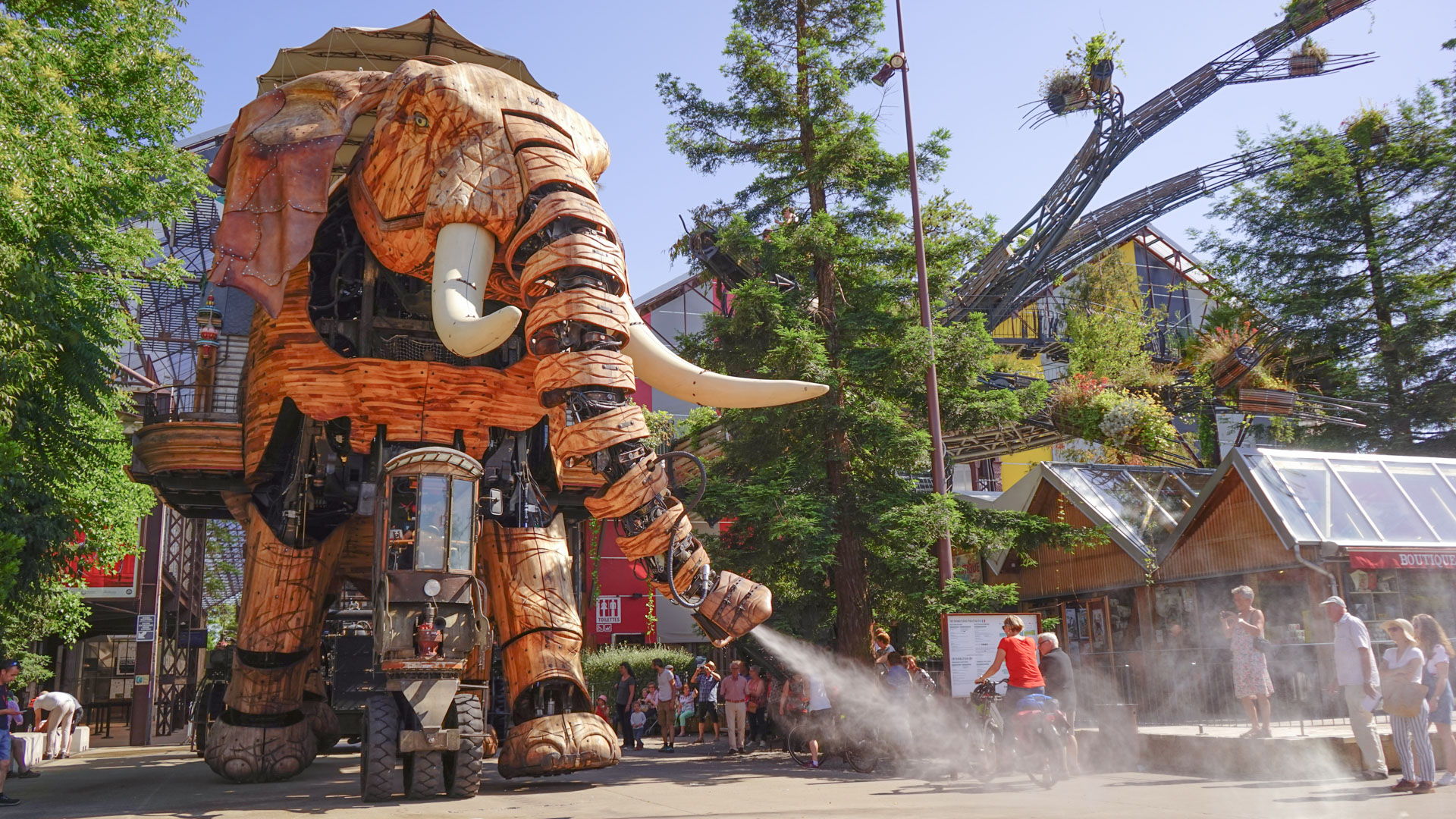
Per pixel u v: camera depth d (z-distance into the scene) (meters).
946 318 19.30
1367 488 14.81
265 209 9.85
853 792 9.03
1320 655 12.13
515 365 10.60
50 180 13.28
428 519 9.19
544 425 11.62
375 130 9.80
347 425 10.34
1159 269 43.19
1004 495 19.81
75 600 19.30
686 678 21.38
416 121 9.45
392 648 8.82
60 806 8.92
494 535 10.67
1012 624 9.48
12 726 13.27
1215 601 15.94
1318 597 13.88
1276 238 31.31
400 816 7.44
